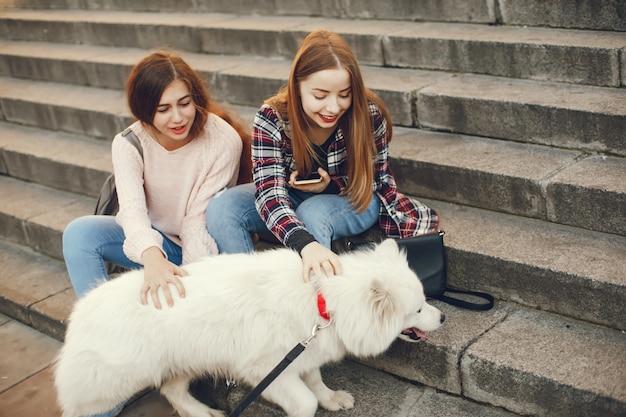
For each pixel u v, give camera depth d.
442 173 3.57
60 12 6.70
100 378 2.79
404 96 4.04
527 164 3.45
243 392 3.15
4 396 3.53
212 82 4.87
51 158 4.86
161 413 3.32
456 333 2.96
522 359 2.74
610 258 2.96
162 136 3.18
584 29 4.07
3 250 4.70
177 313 2.72
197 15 5.86
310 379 2.96
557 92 3.73
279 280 2.72
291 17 5.39
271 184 3.06
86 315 2.82
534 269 2.98
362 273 2.67
